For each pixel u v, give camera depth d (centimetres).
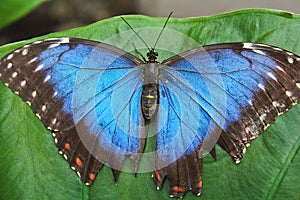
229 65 51
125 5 71
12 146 53
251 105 51
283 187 52
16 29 69
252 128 51
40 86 51
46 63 51
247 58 50
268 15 54
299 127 53
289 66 50
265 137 53
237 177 53
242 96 51
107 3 70
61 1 70
